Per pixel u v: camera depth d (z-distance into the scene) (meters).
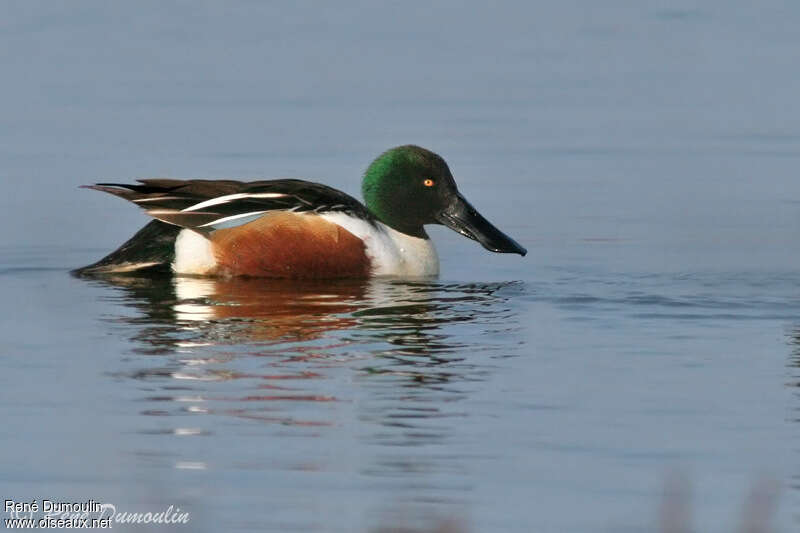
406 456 9.99
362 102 24.50
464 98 24.91
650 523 8.93
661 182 20.22
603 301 14.30
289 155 21.25
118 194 15.35
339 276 15.40
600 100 24.86
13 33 29.05
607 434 10.43
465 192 19.75
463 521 8.80
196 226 15.23
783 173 20.66
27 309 13.83
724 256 16.44
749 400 11.16
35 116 23.58
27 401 11.06
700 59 27.70
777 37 29.23
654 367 11.98
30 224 17.98
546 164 21.14
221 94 25.06
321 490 9.41
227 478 9.58
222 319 13.42
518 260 16.52
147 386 11.41
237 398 11.11
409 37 29.64
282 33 29.78
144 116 23.55
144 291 14.65
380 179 16.11
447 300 14.34
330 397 11.17
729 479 9.62
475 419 10.71
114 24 30.11
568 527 8.91
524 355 12.30
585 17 31.39
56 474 9.72
